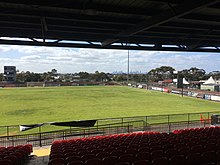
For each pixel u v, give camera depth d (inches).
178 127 753.6
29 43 436.1
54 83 3809.1
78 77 6535.4
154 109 1266.0
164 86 3284.9
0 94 2085.4
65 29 412.8
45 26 362.0
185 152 312.3
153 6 298.4
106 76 5915.4
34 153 488.4
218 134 467.2
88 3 270.8
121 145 395.9
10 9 295.1
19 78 4837.6
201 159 273.7
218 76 4869.6
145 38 505.0
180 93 2265.0
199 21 362.9
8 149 435.8
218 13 325.7
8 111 1185.4
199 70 5880.9
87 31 424.5
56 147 414.6
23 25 391.5
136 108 1300.4
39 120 957.2
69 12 317.7
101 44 494.3
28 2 261.3
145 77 6186.0
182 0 269.9
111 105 1423.5
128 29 385.4
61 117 1021.2
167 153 304.0
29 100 1652.3
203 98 1863.9
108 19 343.3
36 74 5162.4
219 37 503.8
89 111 1189.7
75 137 657.6
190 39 526.3
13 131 778.2
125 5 294.0
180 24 382.0
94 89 2881.4
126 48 496.1
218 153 282.2
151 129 735.7
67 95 2031.3
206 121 824.9
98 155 311.7
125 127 774.5
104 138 510.0
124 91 2571.4
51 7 284.7
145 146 367.2
